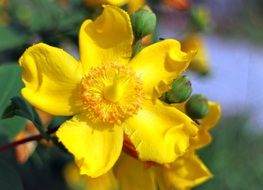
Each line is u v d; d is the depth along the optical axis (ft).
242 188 1.82
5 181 0.73
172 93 0.69
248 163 1.86
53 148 1.01
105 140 0.67
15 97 0.71
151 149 0.66
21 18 1.11
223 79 2.54
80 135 0.67
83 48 0.67
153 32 0.77
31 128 0.89
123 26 0.67
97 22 0.67
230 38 3.54
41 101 0.66
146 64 0.68
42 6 1.11
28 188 1.28
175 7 1.11
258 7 3.64
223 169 1.78
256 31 3.56
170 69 0.67
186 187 0.77
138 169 0.75
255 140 1.90
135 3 0.87
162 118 0.67
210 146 1.76
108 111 0.68
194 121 0.72
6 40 1.05
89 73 0.68
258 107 1.99
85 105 0.67
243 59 2.70
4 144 0.81
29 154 0.89
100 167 0.65
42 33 1.07
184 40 1.20
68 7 1.10
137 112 0.68
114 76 0.68
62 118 0.78
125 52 0.68
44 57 0.65
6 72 0.81
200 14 1.30
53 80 0.66
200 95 0.73
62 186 1.30
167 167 0.75
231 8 3.59
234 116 1.96
